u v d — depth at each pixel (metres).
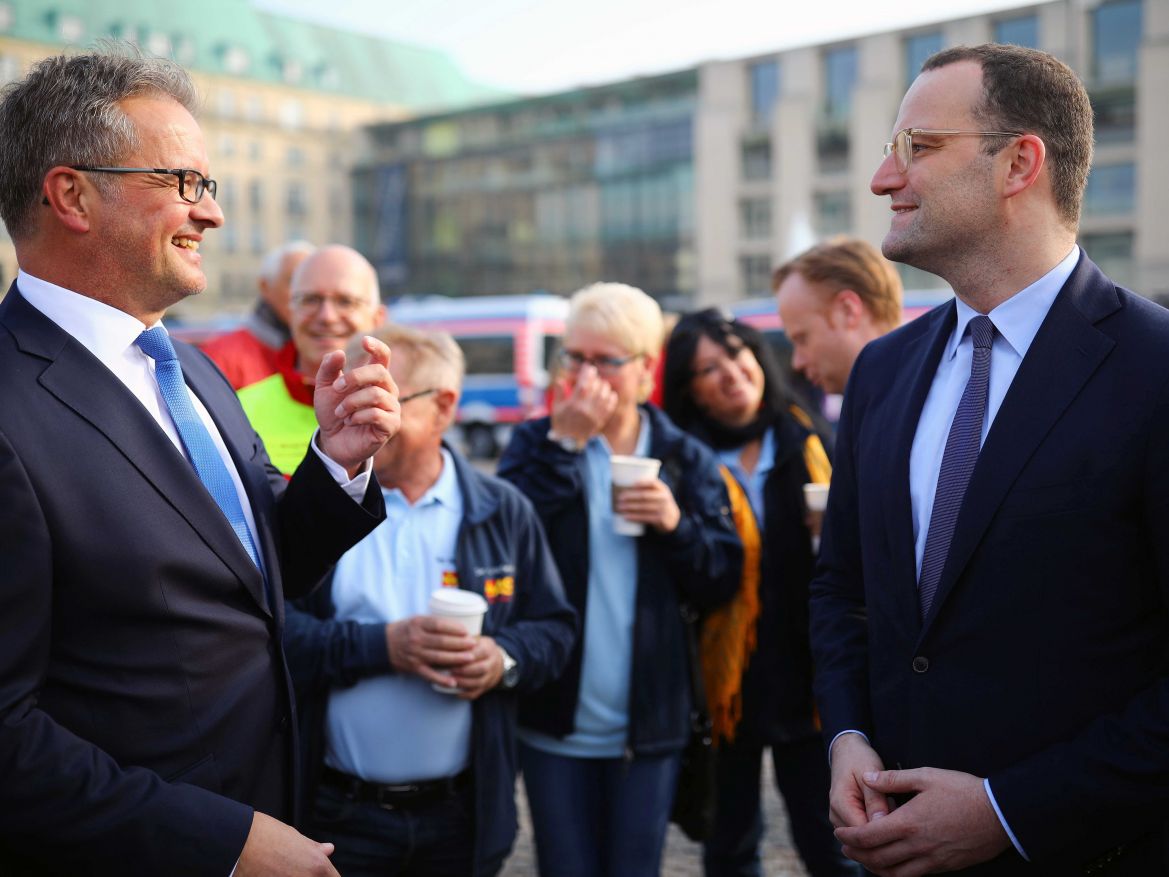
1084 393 1.61
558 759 2.62
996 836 1.57
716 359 3.03
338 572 2.40
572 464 2.70
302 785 2.28
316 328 3.27
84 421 1.47
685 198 45.16
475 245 55.78
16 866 1.44
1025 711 1.60
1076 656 1.58
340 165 73.25
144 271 1.57
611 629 2.62
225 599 1.60
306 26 77.50
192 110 1.65
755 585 2.83
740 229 41.91
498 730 2.38
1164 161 31.25
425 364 2.40
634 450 2.82
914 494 1.80
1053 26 33.34
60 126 1.52
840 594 2.08
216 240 67.56
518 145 53.16
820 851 2.85
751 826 2.96
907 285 32.47
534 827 2.63
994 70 1.70
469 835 2.36
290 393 3.32
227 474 1.68
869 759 1.78
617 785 2.59
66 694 1.45
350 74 77.25
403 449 2.39
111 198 1.53
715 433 3.09
